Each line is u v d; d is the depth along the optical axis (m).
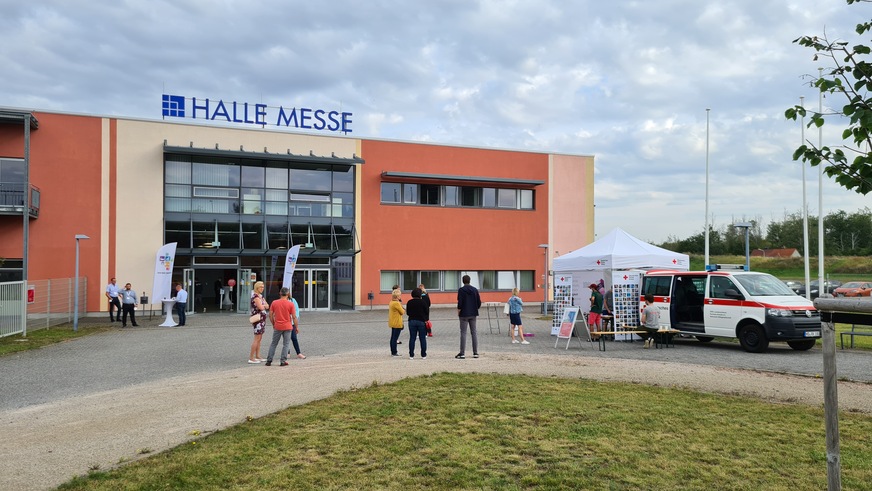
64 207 26.89
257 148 30.38
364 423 7.14
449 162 34.44
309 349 15.45
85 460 5.86
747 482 5.16
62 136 27.00
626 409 7.85
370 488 5.00
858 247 63.00
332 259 31.81
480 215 35.12
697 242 69.44
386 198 33.22
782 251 65.44
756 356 13.80
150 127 28.45
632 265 17.59
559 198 37.09
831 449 3.85
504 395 8.73
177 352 14.87
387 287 33.00
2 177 26.08
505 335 19.19
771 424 7.14
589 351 14.86
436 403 8.18
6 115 23.78
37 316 20.64
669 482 5.14
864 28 3.82
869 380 10.29
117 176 27.81
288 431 6.80
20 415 8.04
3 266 25.89
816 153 3.77
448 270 34.38
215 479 5.23
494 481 5.14
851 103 3.67
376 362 12.53
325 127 32.53
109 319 25.73
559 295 18.64
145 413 7.93
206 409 8.09
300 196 31.22
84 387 10.18
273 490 4.97
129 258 27.83
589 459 5.73
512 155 35.97
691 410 7.84
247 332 20.33
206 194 29.38
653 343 16.56
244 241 29.86
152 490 4.98
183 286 28.70
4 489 5.07
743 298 14.84
